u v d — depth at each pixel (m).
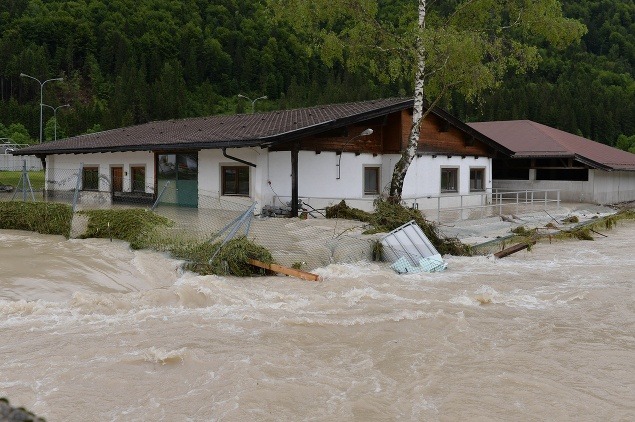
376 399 6.48
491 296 11.03
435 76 19.89
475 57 18.06
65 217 15.49
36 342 8.02
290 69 133.00
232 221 14.50
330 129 20.28
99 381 6.83
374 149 23.53
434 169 25.27
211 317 9.43
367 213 19.56
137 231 14.09
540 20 18.64
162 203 23.23
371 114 21.52
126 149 23.08
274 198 20.61
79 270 11.59
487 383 6.96
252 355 7.70
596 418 6.13
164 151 23.42
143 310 9.76
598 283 12.51
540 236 18.77
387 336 8.66
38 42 140.38
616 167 30.69
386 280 12.44
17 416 2.43
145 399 6.43
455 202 26.31
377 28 19.61
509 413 6.21
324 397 6.52
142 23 140.88
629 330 9.12
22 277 10.85
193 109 118.88
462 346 8.27
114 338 8.25
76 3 151.38
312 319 9.35
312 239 15.35
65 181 27.19
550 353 8.00
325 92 99.75
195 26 141.62
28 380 6.79
